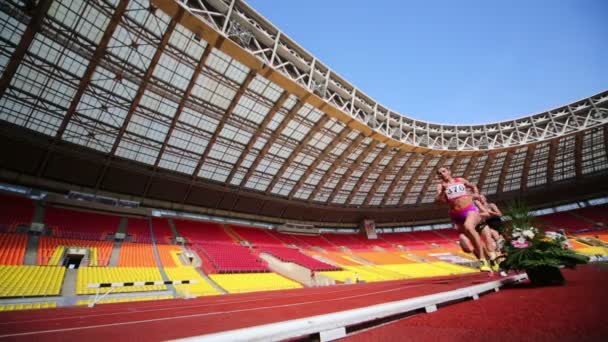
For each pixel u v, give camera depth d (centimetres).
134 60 1759
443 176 491
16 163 1966
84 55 1603
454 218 473
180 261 2181
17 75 1609
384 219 4747
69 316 510
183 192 2781
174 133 2256
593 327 136
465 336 150
